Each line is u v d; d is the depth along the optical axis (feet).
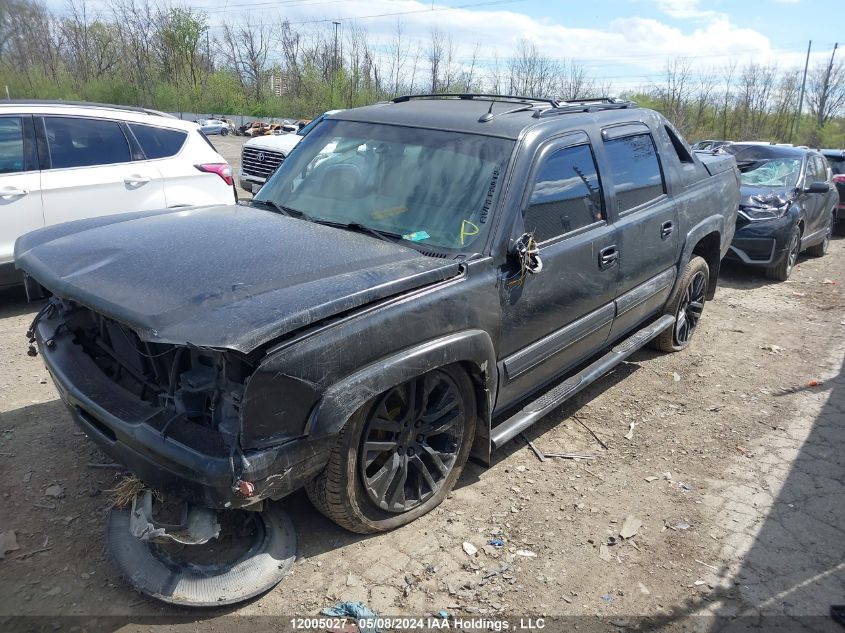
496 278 10.98
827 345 21.18
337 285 9.09
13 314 19.58
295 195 13.19
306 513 11.11
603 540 11.10
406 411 10.32
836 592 10.24
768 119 156.04
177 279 9.07
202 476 8.09
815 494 12.81
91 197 20.31
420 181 12.07
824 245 35.88
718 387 17.51
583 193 13.24
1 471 11.65
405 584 9.77
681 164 17.38
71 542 10.05
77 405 9.65
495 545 10.75
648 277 15.88
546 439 14.32
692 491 12.71
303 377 8.41
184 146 22.56
